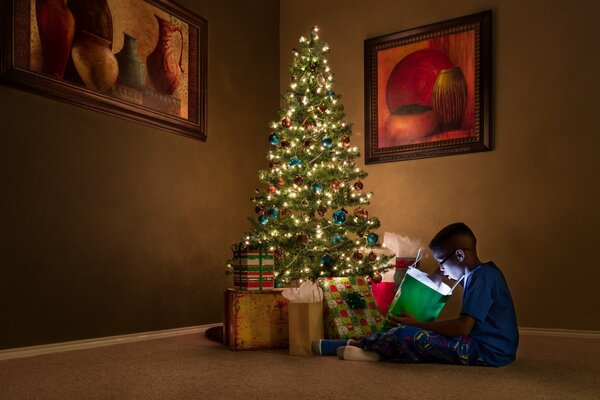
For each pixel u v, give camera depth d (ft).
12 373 9.46
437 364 9.97
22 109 11.51
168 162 15.14
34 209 11.63
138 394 7.90
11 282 11.11
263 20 19.52
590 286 14.83
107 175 13.32
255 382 8.62
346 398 7.57
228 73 17.66
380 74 18.38
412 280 11.43
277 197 13.82
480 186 16.52
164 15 15.20
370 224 14.25
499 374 9.09
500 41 16.55
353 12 19.16
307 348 11.10
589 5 15.43
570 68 15.55
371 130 18.39
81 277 12.52
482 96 16.56
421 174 17.51
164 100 15.07
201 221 16.16
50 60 12.09
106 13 13.48
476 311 9.52
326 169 14.10
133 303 13.78
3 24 11.16
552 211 15.47
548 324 15.23
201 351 11.84
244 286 12.32
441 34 17.40
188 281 15.53
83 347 12.27
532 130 15.92
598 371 9.37
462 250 10.15
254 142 18.63
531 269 15.60
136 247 13.98
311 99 14.57
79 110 12.71
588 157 15.14
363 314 12.39
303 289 11.30
